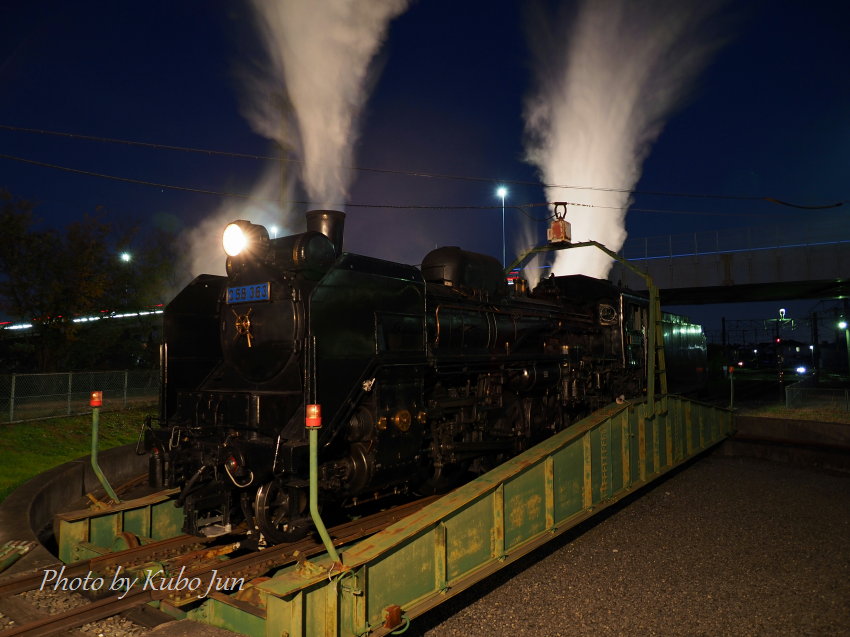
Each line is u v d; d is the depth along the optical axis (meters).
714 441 12.15
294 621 3.57
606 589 5.69
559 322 10.58
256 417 5.52
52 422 13.56
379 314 6.23
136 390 19.20
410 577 4.41
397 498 8.12
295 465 5.09
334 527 6.52
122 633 4.17
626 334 12.09
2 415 13.57
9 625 4.31
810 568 6.29
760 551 6.78
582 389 10.33
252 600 4.38
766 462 12.31
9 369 21.08
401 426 6.24
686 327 16.89
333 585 3.78
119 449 10.63
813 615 5.20
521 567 6.22
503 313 8.83
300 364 5.63
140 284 22.47
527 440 8.87
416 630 4.79
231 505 5.89
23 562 5.37
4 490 8.58
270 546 5.80
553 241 11.17
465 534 5.02
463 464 7.88
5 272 19.22
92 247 20.11
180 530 6.68
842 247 28.42
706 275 31.38
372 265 6.28
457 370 7.53
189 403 6.33
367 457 5.89
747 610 5.28
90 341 21.31
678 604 5.38
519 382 8.84
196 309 6.97
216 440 5.92
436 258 8.37
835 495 9.48
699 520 7.96
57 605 4.64
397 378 6.38
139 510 6.25
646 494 9.34
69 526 5.74
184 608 4.56
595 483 7.14
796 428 13.06
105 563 5.35
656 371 13.31
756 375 45.94
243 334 6.19
